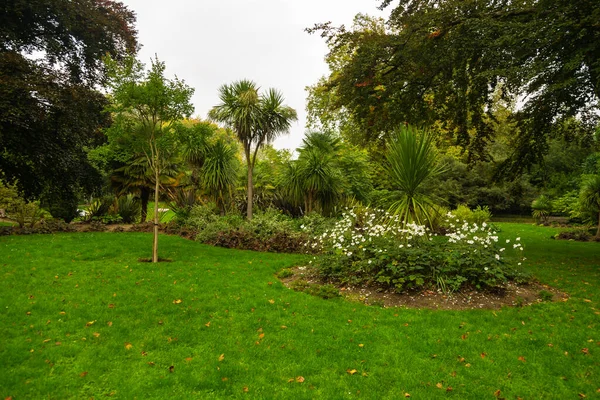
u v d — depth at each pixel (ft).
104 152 32.30
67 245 27.37
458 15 27.04
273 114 40.86
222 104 41.73
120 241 30.40
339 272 19.19
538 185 39.40
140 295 16.79
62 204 49.65
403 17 29.84
